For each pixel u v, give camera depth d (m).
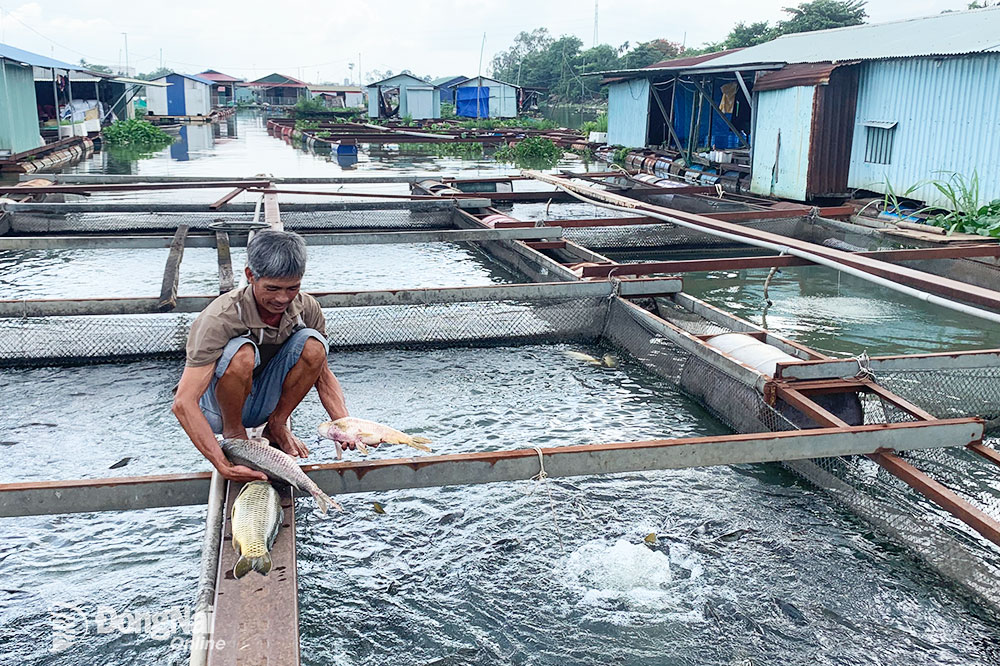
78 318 7.25
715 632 3.77
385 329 7.73
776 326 8.68
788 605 3.97
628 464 3.97
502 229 10.82
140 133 36.56
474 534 4.53
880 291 10.23
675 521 4.70
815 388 5.45
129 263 11.46
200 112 59.94
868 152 14.80
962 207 12.41
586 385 6.94
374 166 26.61
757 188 16.88
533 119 53.69
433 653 3.61
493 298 7.79
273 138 41.97
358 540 4.45
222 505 3.34
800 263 8.62
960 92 12.73
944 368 5.81
